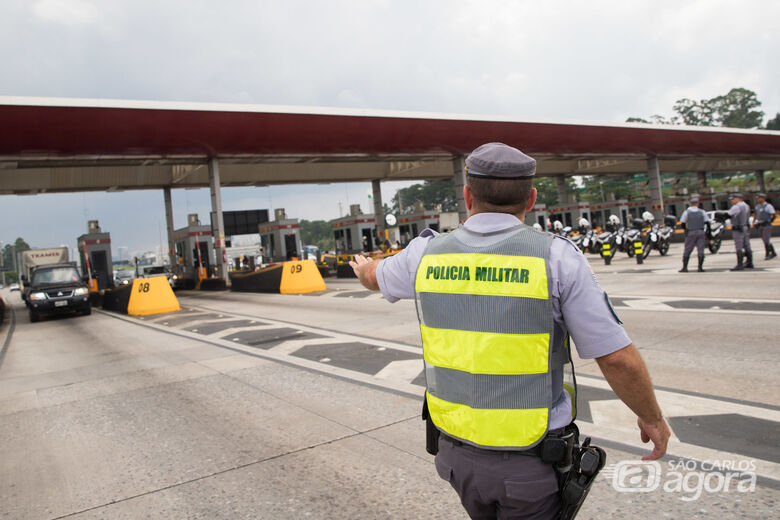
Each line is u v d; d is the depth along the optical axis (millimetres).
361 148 24281
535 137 27891
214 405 5559
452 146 26469
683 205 43906
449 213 36406
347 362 7008
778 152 40281
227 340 9570
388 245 33500
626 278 14016
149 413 5465
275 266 20047
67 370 8125
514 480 1635
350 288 19469
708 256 18344
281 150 22750
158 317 15062
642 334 7258
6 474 4160
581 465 1714
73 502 3574
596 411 4465
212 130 20562
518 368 1623
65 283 18422
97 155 19547
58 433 5066
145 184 30219
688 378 5164
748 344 6203
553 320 1628
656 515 2865
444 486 3398
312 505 3289
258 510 3279
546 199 94375
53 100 17672
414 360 6836
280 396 5684
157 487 3707
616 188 89062
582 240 23969
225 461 4062
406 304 12852
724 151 36812
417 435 4289
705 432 3859
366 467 3762
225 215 48188
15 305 34375
